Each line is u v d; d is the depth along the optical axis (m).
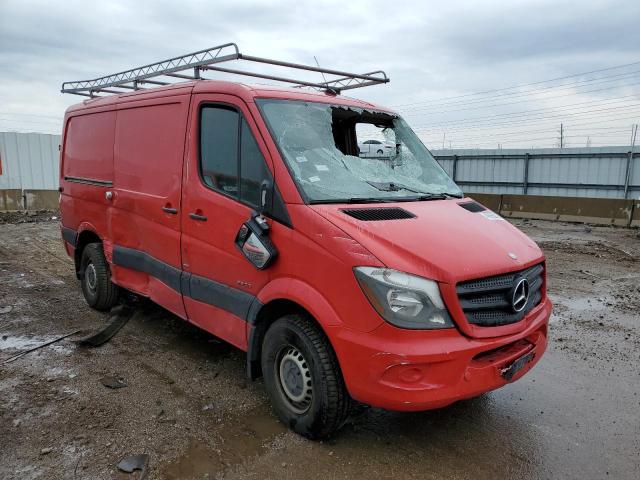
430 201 4.00
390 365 2.88
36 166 19.91
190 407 3.87
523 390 4.34
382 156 4.46
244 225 3.64
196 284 4.23
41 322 5.73
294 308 3.58
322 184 3.59
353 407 3.36
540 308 3.64
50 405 3.84
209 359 4.76
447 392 2.93
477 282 3.10
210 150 4.07
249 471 3.12
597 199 15.00
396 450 3.40
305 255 3.27
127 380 4.29
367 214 3.34
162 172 4.59
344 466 3.21
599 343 5.46
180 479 3.02
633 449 3.49
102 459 3.19
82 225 6.12
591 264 9.44
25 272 8.16
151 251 4.84
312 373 3.30
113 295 5.96
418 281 2.93
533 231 13.59
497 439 3.57
